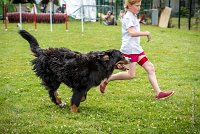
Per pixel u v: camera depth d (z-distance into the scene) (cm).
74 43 1791
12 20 3161
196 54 1501
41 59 696
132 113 685
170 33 2412
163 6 3400
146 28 2827
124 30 778
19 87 895
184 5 3266
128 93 848
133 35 755
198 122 641
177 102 768
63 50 698
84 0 3609
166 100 784
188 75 1073
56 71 681
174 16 3844
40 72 702
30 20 3198
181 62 1300
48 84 708
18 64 1208
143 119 654
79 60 670
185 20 3262
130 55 777
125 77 798
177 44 1811
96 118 652
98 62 677
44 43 1764
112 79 807
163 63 1273
